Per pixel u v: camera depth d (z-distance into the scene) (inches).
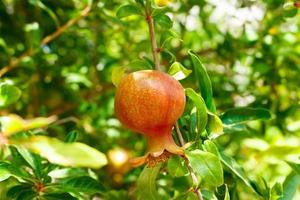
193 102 20.6
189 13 35.6
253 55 34.4
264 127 32.5
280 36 34.1
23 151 20.5
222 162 20.9
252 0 31.7
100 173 33.4
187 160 19.2
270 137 33.9
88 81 36.6
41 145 12.9
